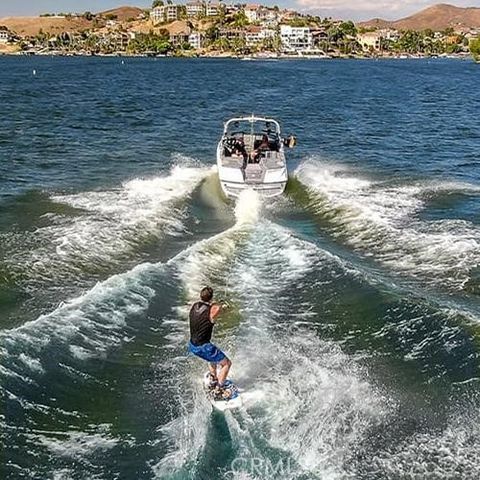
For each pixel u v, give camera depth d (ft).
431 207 64.75
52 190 69.56
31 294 41.50
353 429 28.73
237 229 54.65
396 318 38.17
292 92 225.97
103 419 29.19
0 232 53.42
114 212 60.49
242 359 34.04
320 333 37.17
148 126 127.54
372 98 203.10
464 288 43.42
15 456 26.20
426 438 28.17
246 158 72.02
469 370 32.73
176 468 26.21
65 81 273.33
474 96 215.10
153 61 594.24
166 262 47.37
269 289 43.16
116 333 36.27
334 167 87.15
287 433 28.45
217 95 209.56
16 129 117.60
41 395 30.09
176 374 33.04
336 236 55.98
